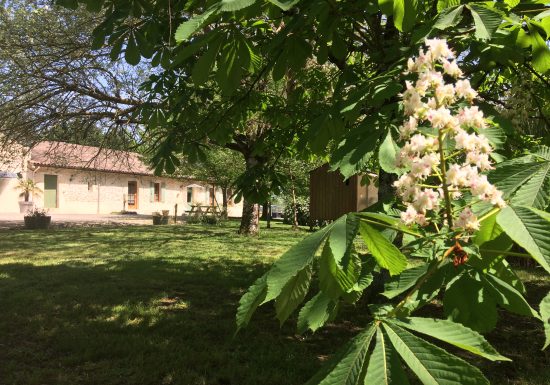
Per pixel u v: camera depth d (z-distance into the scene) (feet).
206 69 7.57
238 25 7.28
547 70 8.10
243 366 14.48
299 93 20.53
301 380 13.58
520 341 16.94
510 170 4.26
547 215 3.16
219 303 22.41
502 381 13.35
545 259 2.87
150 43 13.41
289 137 19.85
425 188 4.02
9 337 17.37
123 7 13.50
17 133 36.81
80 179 102.73
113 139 38.42
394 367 2.87
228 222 84.17
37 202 95.30
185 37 5.10
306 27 9.50
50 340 16.99
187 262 34.53
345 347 3.21
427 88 3.96
